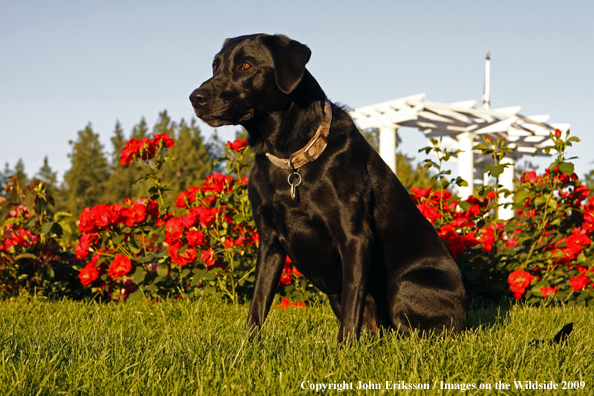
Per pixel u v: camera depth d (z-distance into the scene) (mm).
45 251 4520
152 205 4211
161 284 4273
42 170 56875
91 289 4547
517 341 2537
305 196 2582
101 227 4105
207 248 4254
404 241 2918
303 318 3537
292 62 2539
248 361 2123
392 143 13352
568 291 4336
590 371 2145
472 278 4508
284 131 2623
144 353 2186
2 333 2660
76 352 2213
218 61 2715
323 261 2738
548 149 4328
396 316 2906
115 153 52875
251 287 4434
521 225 4625
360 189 2621
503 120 13742
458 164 14367
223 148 50688
